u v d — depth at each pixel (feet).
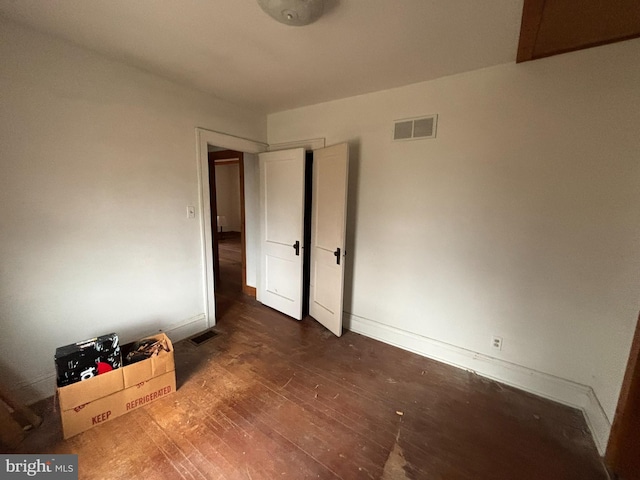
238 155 12.64
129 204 7.34
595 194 5.81
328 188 9.32
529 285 6.72
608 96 5.53
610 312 5.82
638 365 4.50
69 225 6.32
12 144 5.43
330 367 7.70
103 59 6.55
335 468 4.79
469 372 7.62
